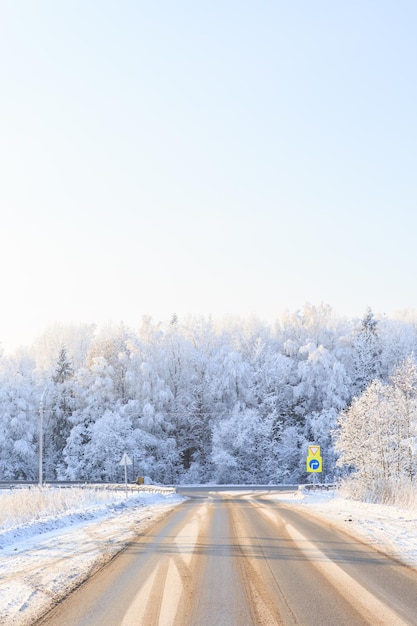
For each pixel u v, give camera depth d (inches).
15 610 331.0
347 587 386.6
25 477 3201.3
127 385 3435.0
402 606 335.9
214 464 3329.2
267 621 305.9
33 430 3233.3
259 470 3221.0
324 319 3841.0
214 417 3425.2
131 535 685.9
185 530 740.0
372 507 1130.0
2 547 593.0
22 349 4293.8
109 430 3088.1
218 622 304.3
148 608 334.6
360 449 1717.5
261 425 3184.1
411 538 629.6
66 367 3479.3
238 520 879.7
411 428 1683.1
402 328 3740.2
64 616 318.0
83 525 828.0
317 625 297.9
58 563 481.4
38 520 823.1
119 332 3666.3
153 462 3157.0
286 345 3612.2
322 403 3277.6
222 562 484.4
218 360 3506.4
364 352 3427.7
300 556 512.4
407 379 1728.6
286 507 1207.6
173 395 3486.7
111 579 415.5
